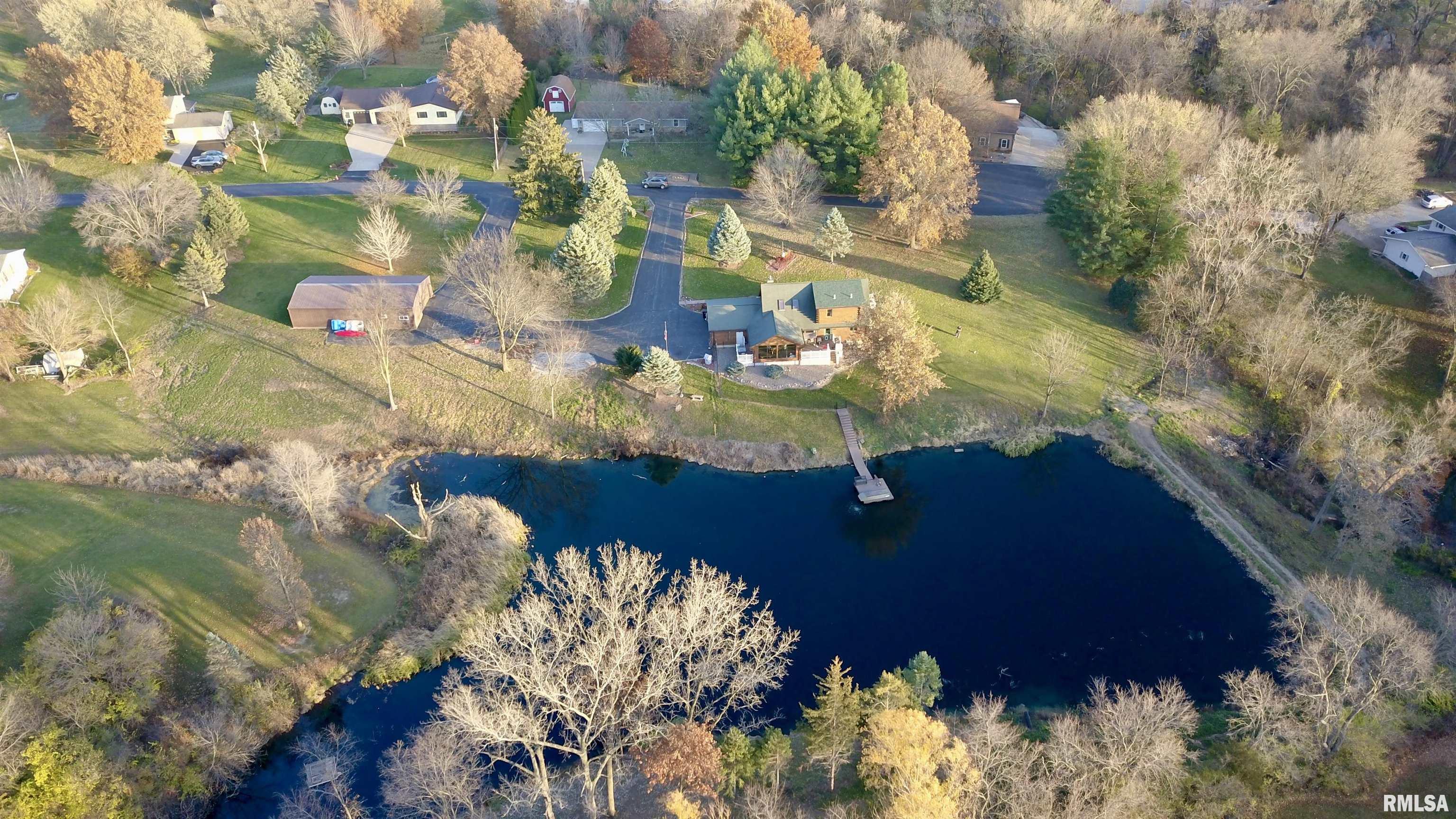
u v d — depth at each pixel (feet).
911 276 321.73
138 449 256.52
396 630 207.41
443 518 231.50
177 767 171.01
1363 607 169.68
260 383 277.85
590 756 181.57
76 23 404.16
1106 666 200.54
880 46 414.82
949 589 221.25
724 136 364.58
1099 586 221.87
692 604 164.45
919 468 260.83
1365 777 171.01
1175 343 275.18
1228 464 258.98
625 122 404.36
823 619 212.43
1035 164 393.50
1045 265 328.49
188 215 312.29
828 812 162.81
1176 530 239.09
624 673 163.22
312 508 225.15
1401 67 382.63
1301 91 374.02
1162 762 151.64
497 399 276.00
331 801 172.55
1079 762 154.30
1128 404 277.44
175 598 206.69
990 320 303.07
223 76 448.65
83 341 277.64
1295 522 239.50
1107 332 301.22
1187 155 317.22
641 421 269.03
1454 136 353.10
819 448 263.70
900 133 318.45
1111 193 304.50
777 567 227.61
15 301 293.23
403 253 319.68
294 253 328.49
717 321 287.48
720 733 182.29
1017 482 256.11
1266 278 290.76
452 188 350.23
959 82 380.58
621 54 461.37
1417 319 288.10
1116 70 410.52
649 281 320.50
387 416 270.87
